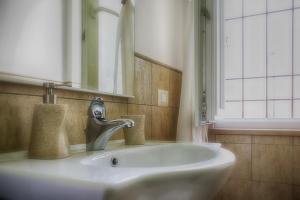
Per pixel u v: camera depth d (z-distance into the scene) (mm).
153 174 380
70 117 797
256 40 2057
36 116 574
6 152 598
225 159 573
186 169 417
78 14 840
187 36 1582
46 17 717
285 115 1964
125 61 1106
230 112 2090
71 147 779
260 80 2035
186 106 1524
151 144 969
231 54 2107
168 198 418
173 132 1646
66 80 781
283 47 1981
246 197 1734
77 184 349
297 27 1943
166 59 1585
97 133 752
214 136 1825
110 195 321
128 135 932
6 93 604
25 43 652
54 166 467
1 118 591
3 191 438
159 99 1460
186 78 1550
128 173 380
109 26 1001
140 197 374
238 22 2092
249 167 1738
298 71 1934
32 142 574
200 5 1595
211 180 477
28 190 404
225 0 2104
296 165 1637
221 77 1939
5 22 602
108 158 685
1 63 591
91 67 894
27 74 655
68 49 795
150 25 1395
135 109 1201
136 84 1224
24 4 650
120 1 1078
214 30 1722
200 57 1555
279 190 1666
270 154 1695
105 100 977
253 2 2062
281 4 1987
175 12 1753
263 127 1827
